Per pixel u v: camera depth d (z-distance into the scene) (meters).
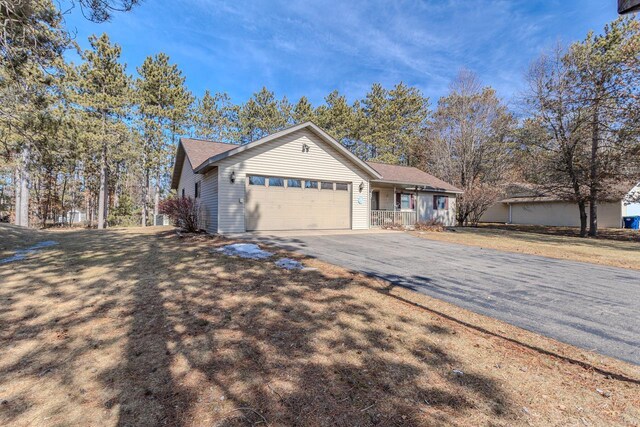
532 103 17.31
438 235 13.62
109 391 2.34
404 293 4.86
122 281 5.02
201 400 2.25
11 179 21.45
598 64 14.41
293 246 8.73
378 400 2.28
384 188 18.61
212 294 4.46
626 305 4.60
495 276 6.24
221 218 11.24
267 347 3.02
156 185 27.56
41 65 7.42
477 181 22.78
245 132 30.31
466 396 2.35
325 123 28.08
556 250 10.06
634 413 2.21
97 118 19.23
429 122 28.28
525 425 2.07
